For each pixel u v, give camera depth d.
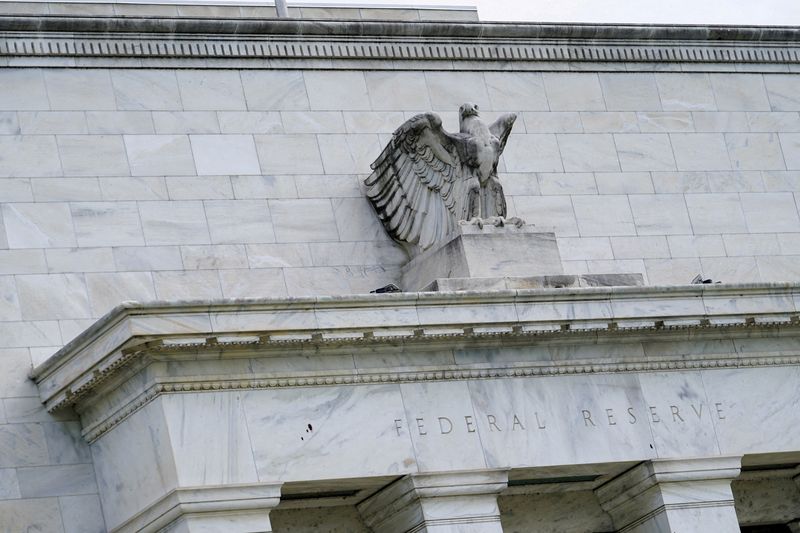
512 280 42.12
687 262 48.44
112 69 43.38
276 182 44.19
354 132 45.84
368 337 38.88
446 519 39.38
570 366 41.72
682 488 42.31
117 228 41.69
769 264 49.59
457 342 40.34
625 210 48.38
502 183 47.06
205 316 37.00
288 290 43.09
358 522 41.44
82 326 40.25
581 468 41.66
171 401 37.09
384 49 47.25
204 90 44.34
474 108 44.09
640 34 50.75
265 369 38.19
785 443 43.78
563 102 49.12
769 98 52.31
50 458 38.72
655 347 42.97
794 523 46.78
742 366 44.06
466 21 48.38
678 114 50.59
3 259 40.12
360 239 44.56
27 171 41.31
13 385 38.94
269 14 48.03
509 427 40.53
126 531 38.00
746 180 50.56
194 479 36.75
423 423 39.69
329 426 38.56
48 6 44.56
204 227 42.72
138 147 42.84
